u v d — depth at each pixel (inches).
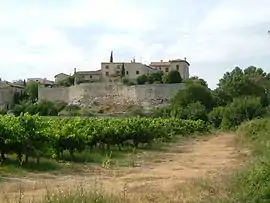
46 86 4955.7
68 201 383.2
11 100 4766.2
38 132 885.8
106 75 5595.5
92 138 1117.1
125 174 777.6
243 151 1144.8
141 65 5580.7
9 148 845.2
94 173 788.0
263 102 3442.4
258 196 426.6
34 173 759.7
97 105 4446.4
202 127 2496.3
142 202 456.8
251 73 4626.0
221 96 3833.7
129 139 1366.9
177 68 6028.5
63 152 1005.2
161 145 1576.0
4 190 553.6
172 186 601.0
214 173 716.0
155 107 4183.1
